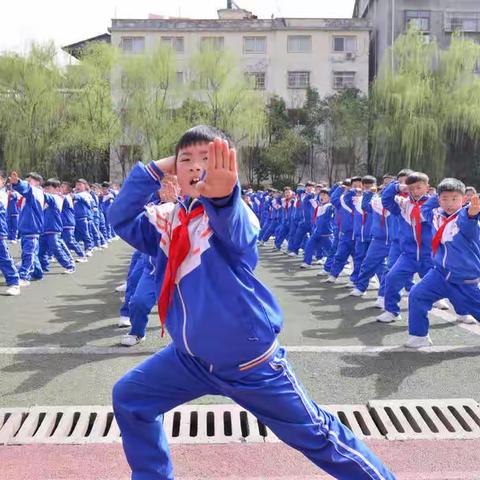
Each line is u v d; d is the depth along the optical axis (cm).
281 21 4009
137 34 4041
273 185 3816
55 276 1183
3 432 406
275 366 254
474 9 3906
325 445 260
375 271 958
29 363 562
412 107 3372
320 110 3794
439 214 606
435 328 714
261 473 351
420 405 455
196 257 247
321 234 1345
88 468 357
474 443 393
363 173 3728
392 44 3694
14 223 1708
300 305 888
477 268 582
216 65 3612
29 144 3419
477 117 3322
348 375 531
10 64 3347
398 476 347
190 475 348
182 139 250
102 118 3491
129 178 264
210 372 255
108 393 483
